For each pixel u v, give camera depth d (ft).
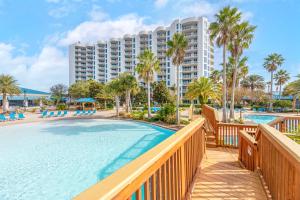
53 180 18.13
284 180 7.08
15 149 29.12
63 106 111.96
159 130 46.26
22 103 152.46
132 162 4.34
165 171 5.76
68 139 36.06
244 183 11.28
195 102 151.02
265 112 99.55
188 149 9.95
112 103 133.80
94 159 24.17
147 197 4.44
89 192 2.84
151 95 141.79
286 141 7.00
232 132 20.67
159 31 201.36
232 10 51.70
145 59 65.87
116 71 234.17
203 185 11.03
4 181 17.97
